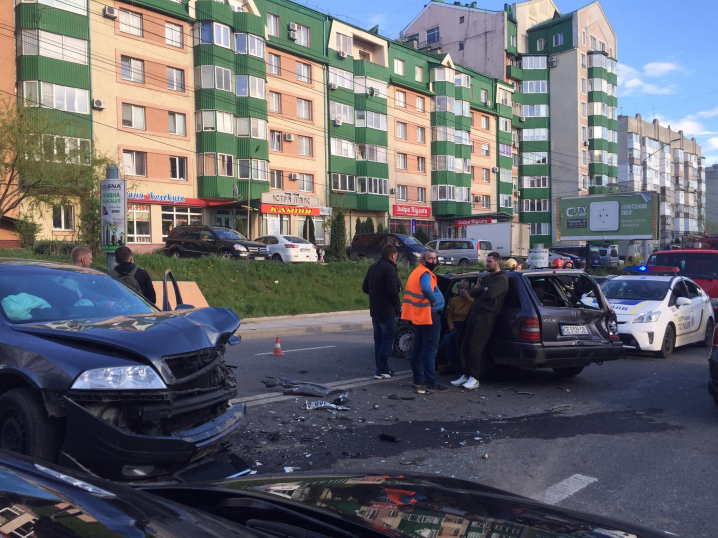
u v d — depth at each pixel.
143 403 3.65
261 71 37.50
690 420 6.45
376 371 8.41
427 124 51.66
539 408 6.88
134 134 32.84
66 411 3.54
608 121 67.00
